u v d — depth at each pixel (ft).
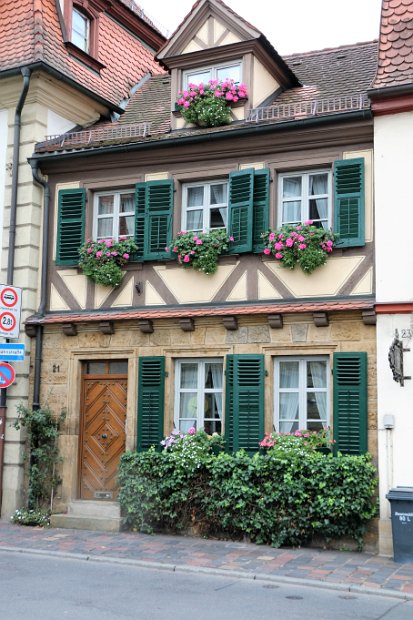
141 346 42.52
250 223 40.34
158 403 41.52
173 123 44.73
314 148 39.93
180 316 40.86
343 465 35.50
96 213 45.62
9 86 46.85
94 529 40.40
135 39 58.59
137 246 43.21
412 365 35.78
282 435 38.09
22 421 43.45
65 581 29.30
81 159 45.03
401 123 37.45
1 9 49.67
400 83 37.09
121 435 43.04
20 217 45.88
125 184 44.39
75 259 44.65
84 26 52.90
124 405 43.21
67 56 49.47
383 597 27.84
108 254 42.88
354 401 37.19
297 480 36.11
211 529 38.45
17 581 29.17
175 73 45.32
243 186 40.91
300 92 46.52
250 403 39.45
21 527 41.32
